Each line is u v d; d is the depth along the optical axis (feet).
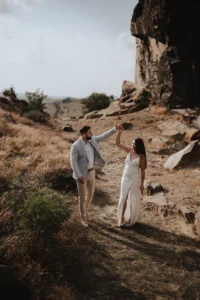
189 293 14.19
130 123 65.16
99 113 86.99
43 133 47.16
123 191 20.81
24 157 31.48
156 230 20.76
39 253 15.38
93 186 20.92
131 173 20.65
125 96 88.22
